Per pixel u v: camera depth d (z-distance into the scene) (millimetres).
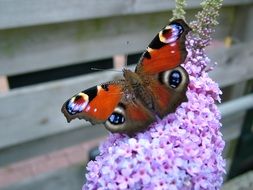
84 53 201
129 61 224
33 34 183
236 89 259
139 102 98
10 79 196
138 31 211
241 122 257
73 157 296
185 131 94
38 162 292
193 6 208
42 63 192
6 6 165
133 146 91
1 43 178
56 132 207
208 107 103
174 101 97
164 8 202
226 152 266
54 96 197
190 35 106
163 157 88
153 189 86
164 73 99
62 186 235
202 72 107
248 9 232
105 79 208
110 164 91
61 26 188
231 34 246
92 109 98
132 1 193
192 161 91
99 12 187
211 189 95
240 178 214
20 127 196
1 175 279
